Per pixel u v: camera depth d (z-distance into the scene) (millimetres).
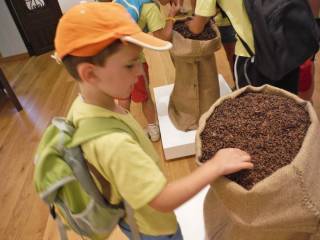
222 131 748
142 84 1685
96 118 610
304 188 604
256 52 1127
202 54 1413
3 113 2547
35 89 2846
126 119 660
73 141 604
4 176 1854
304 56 1099
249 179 631
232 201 639
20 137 2205
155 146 1775
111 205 680
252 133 718
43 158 601
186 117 1632
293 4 1052
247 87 875
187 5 1670
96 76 575
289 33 1079
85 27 531
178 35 1431
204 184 582
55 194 603
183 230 1037
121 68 567
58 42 562
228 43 1797
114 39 530
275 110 768
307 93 1518
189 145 1583
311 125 684
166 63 2656
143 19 1373
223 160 606
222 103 847
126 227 778
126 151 564
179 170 1572
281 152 659
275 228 630
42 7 3455
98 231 668
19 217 1557
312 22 1093
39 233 1447
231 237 769
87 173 611
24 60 3553
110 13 544
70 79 2885
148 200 555
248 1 1105
